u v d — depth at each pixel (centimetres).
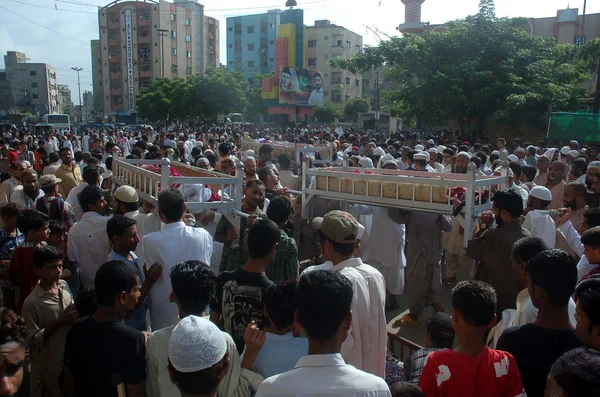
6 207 485
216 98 4528
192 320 218
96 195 464
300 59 5612
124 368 272
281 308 268
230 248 424
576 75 2392
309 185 672
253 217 438
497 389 228
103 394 271
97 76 7588
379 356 314
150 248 373
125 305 285
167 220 387
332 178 608
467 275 707
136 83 6625
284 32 5584
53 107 9638
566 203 530
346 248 314
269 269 364
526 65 2248
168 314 373
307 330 202
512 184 573
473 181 484
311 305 200
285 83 5038
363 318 298
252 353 259
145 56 6562
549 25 4303
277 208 407
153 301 375
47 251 369
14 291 444
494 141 2295
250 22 7562
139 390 276
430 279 570
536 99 2058
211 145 1644
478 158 818
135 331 281
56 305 379
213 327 217
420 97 2330
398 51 2333
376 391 189
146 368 278
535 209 498
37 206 589
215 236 519
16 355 208
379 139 2141
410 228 568
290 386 189
